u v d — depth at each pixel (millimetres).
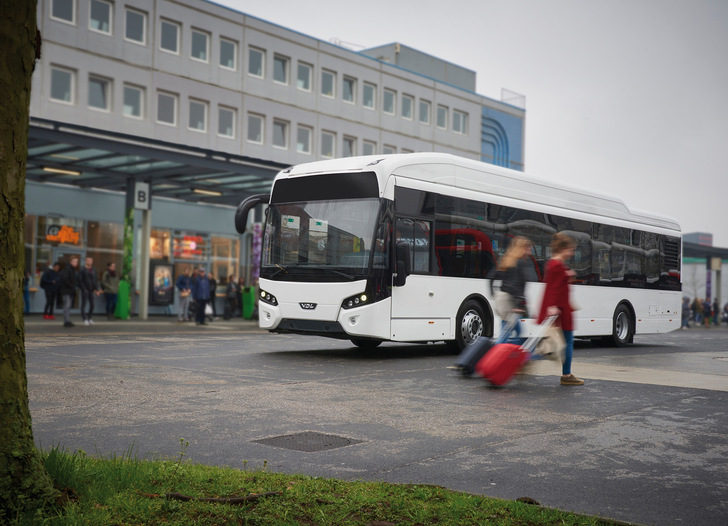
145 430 6641
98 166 26047
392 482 5074
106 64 35125
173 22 38281
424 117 53031
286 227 13938
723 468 5578
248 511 3988
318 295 13320
